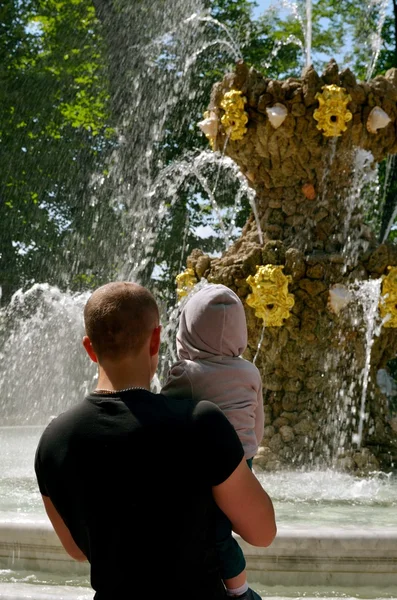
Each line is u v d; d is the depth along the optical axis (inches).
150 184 709.3
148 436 69.9
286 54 738.8
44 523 129.7
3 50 746.8
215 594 70.4
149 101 724.0
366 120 236.8
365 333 229.0
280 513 166.6
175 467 69.4
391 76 241.8
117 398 72.7
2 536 130.6
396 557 121.4
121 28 728.3
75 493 70.6
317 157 237.0
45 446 73.0
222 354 91.7
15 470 246.5
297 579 122.2
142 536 68.6
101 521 69.4
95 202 714.2
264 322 224.5
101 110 745.6
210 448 70.4
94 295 77.2
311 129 233.1
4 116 740.0
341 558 121.6
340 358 228.4
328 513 167.0
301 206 240.4
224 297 92.4
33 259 735.7
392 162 666.8
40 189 745.6
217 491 71.7
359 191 242.4
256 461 221.1
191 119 721.6
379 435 231.3
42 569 129.1
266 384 230.4
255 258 230.5
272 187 243.8
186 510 69.1
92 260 721.6
